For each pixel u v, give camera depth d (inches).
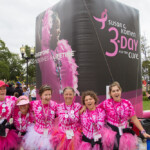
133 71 224.2
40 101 120.7
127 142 113.8
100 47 192.1
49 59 226.5
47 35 231.8
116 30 208.1
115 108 114.8
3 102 117.0
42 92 116.6
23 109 118.9
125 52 215.9
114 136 112.3
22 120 121.9
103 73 192.5
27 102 115.7
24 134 123.2
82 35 187.2
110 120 116.3
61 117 115.4
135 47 230.4
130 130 120.0
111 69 199.3
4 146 115.9
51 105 120.3
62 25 203.6
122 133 114.5
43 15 244.5
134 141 118.9
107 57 197.0
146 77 1214.9
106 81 193.9
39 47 254.1
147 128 131.7
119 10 215.2
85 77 185.8
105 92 191.2
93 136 112.1
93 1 191.5
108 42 199.5
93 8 190.7
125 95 211.5
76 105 119.2
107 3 203.6
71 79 191.2
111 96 119.5
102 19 196.5
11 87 308.5
